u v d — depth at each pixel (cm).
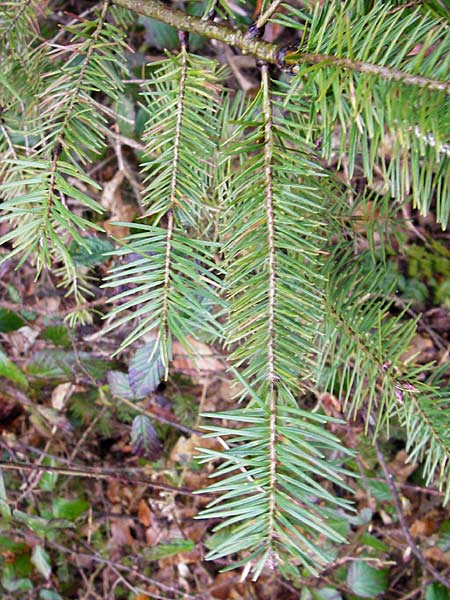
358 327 34
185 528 65
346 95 26
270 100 28
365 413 51
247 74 58
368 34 25
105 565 65
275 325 28
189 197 29
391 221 41
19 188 40
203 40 50
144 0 29
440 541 56
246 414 26
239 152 28
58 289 58
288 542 25
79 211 58
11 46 33
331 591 57
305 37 28
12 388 59
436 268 55
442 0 28
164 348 26
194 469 62
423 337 59
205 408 63
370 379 33
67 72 30
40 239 27
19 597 65
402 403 32
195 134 30
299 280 28
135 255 45
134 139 50
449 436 32
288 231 28
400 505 53
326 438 26
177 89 30
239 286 28
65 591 65
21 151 43
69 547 65
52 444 65
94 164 59
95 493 67
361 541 56
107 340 58
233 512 25
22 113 38
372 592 56
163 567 66
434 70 24
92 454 65
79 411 62
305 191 32
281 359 27
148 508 65
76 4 54
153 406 61
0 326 56
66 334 56
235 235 28
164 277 27
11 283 59
